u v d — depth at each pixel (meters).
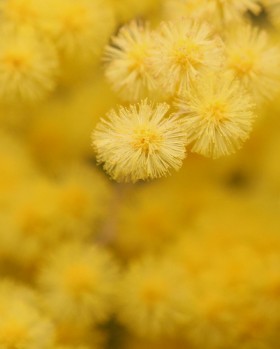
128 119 0.12
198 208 0.18
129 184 0.18
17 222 0.17
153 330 0.16
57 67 0.15
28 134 0.18
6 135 0.18
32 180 0.18
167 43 0.12
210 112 0.12
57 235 0.17
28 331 0.15
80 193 0.17
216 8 0.13
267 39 0.13
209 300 0.16
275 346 0.16
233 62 0.13
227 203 0.18
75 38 0.15
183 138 0.12
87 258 0.16
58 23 0.15
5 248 0.17
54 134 0.18
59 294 0.16
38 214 0.17
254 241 0.17
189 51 0.12
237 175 0.19
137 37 0.13
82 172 0.18
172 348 0.17
